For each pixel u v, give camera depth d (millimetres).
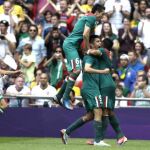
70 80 31641
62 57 41438
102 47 32156
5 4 46844
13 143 32438
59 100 32188
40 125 36531
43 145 31219
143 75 38469
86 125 36188
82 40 31875
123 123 36125
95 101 31016
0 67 38188
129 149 29922
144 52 44500
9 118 36656
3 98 36125
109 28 45156
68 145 31297
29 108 36562
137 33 47062
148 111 36000
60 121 36375
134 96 38250
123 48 46094
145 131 36000
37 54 44500
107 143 32875
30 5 49719
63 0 47812
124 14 48062
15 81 38250
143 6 48781
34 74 42594
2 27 43188
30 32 44750
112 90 31219
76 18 47125
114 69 42000
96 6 32000
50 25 47156
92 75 31219
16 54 43312
